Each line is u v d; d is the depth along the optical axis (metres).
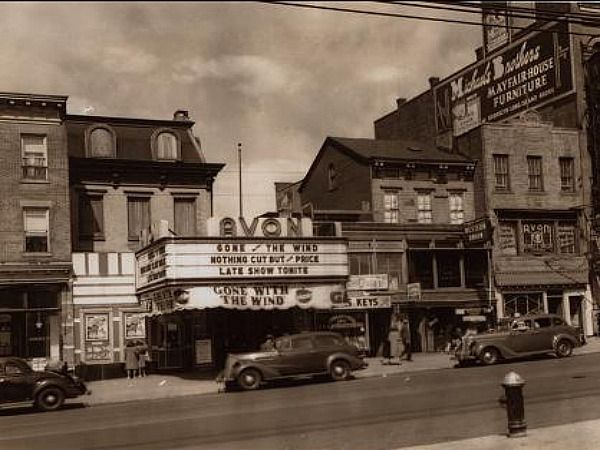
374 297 34.34
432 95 46.50
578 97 39.00
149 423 15.91
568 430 12.10
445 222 37.88
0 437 14.93
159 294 27.73
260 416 15.98
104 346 30.97
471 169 38.56
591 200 39.12
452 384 20.00
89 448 12.98
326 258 27.88
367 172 37.31
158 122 34.62
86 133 32.66
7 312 29.30
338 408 16.52
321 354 23.09
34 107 29.80
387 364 29.02
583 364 23.52
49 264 29.58
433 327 35.62
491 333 26.61
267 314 32.66
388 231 35.88
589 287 38.47
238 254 26.58
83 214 32.06
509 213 37.53
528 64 41.12
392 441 12.32
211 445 12.73
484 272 36.75
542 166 38.81
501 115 42.31
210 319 32.03
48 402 20.28
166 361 31.70
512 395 11.88
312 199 44.25
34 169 29.73
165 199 33.50
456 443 11.44
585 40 39.41
